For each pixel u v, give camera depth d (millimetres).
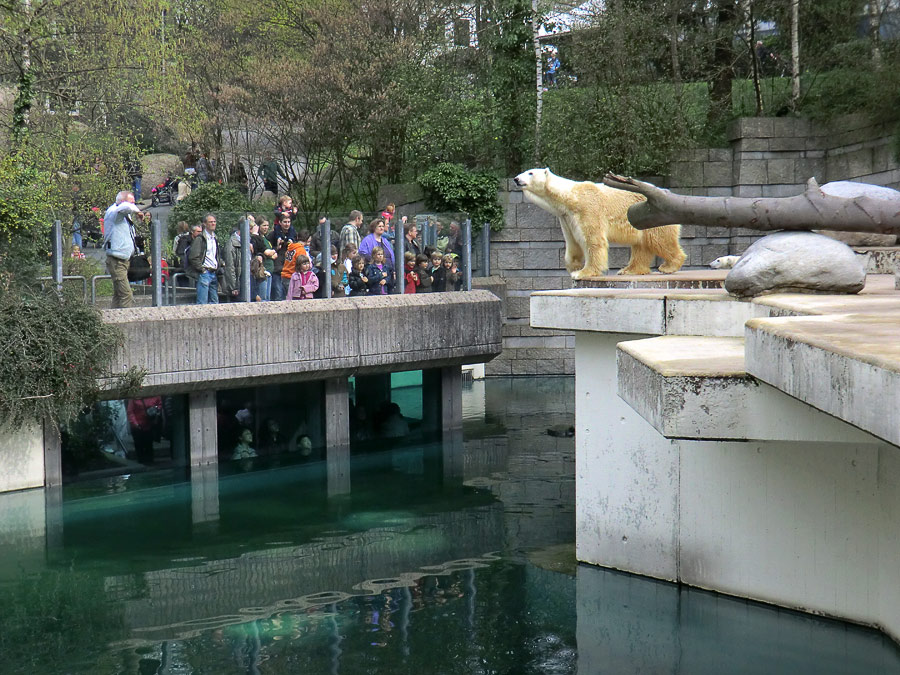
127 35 25484
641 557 9773
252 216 15609
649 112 23984
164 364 14523
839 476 8102
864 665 7410
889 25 23391
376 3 26578
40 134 22000
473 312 17719
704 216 8016
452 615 9016
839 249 7664
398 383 22156
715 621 8453
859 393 4133
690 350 6727
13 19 17953
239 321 15164
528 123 25984
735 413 5656
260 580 10219
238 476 15070
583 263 12289
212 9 30203
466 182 23781
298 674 7715
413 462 15867
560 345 24344
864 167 22406
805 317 5742
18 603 9617
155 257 14680
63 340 13336
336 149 27438
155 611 9336
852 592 8125
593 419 10070
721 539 9023
